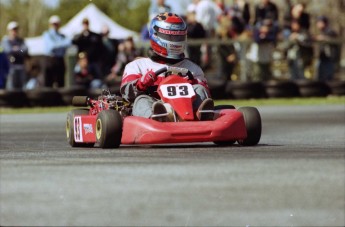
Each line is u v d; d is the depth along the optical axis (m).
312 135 41.34
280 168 24.27
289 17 86.00
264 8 82.81
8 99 74.38
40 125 54.78
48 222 17.22
